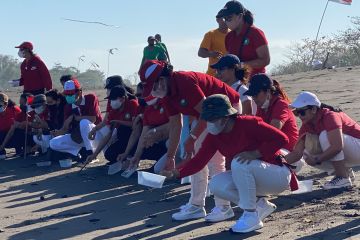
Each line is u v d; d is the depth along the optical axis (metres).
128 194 8.66
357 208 6.93
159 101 8.80
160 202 8.10
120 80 10.20
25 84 13.19
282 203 7.45
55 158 11.14
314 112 7.71
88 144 10.83
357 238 5.90
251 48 8.34
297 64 30.67
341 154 7.77
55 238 6.79
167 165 6.94
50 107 11.70
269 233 6.32
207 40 9.66
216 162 7.13
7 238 6.89
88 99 11.01
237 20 8.34
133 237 6.61
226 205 7.01
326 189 7.82
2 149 12.31
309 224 6.50
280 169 6.41
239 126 6.24
